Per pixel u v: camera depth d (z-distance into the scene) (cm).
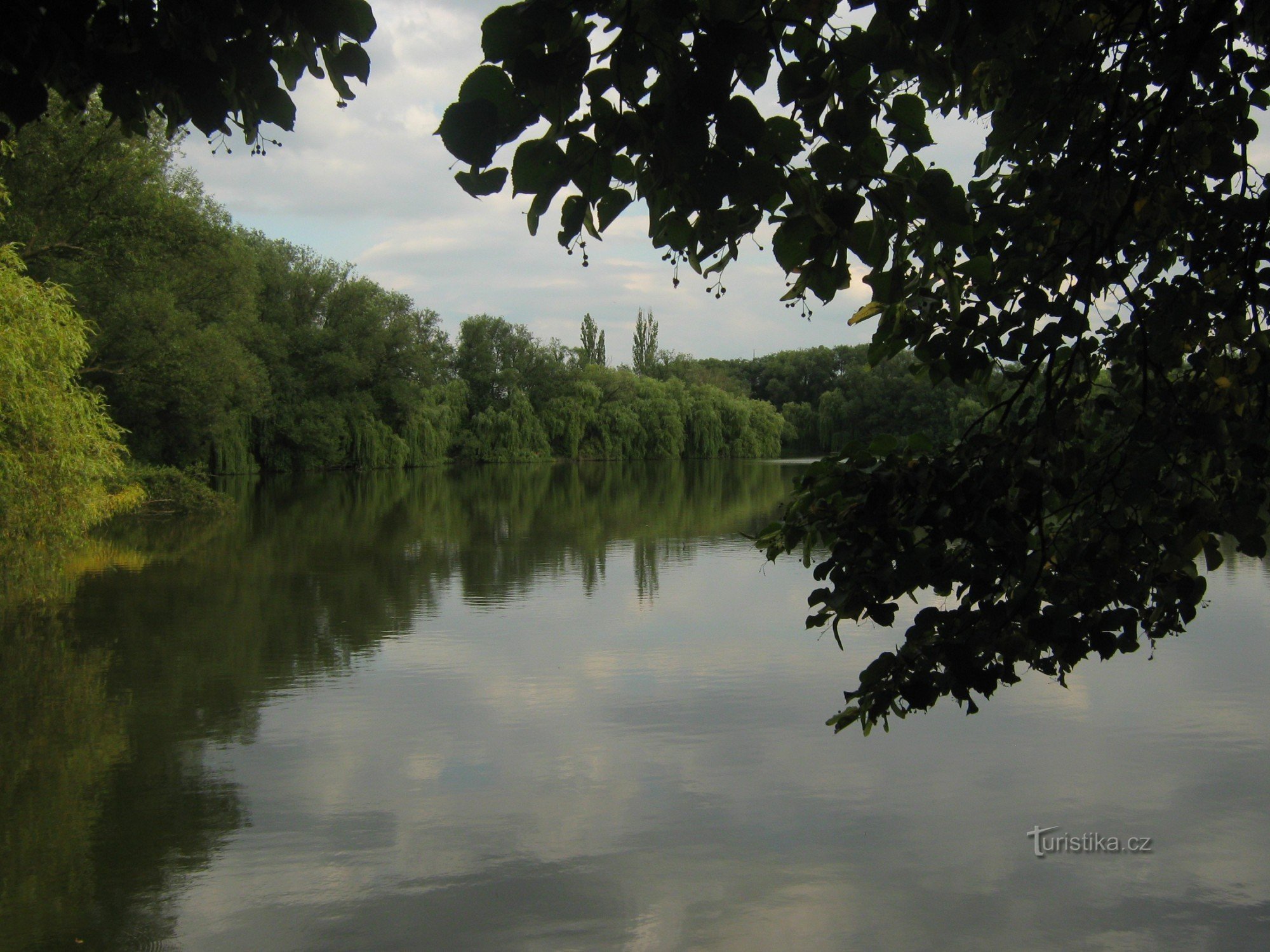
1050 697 805
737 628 1095
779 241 158
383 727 748
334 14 168
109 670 914
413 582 1412
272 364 4056
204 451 3247
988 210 221
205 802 605
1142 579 204
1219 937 455
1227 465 206
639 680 874
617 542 1911
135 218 2223
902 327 224
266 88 177
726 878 510
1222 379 212
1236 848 539
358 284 4381
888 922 470
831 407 6281
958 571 206
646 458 6462
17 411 1141
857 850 539
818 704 799
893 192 155
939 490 203
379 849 543
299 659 955
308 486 3525
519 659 952
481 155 142
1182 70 202
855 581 207
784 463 6091
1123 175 225
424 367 4722
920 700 207
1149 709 771
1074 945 448
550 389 6016
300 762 674
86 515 1262
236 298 2916
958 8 155
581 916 476
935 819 577
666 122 145
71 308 1274
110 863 527
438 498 3036
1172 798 604
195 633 1066
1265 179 231
